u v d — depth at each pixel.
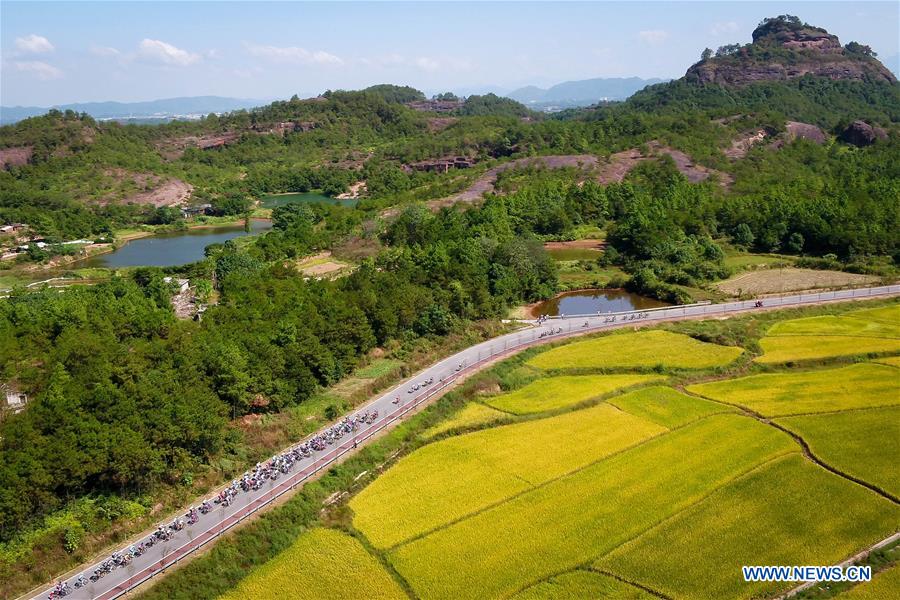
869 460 87.44
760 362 123.75
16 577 68.12
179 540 74.44
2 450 79.19
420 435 98.56
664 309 158.00
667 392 112.19
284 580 68.94
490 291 165.50
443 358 130.00
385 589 66.81
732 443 93.19
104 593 66.38
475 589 66.00
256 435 97.06
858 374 117.75
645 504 78.94
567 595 64.75
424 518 78.00
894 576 65.94
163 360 102.81
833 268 190.00
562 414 104.81
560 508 78.81
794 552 69.81
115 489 82.50
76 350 108.62
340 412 105.62
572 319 153.00
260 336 110.94
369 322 132.75
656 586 65.38
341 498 83.56
